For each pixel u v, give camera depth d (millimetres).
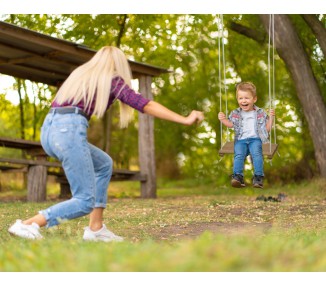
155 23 17906
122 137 23297
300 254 3061
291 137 18141
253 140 7562
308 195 13688
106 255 3184
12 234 5125
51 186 20578
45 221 5148
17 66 13430
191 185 21469
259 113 7621
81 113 5070
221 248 2879
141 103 5023
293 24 15219
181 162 24375
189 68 19578
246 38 18047
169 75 19719
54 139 5023
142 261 2766
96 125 23500
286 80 17891
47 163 12250
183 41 18453
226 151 7688
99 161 5598
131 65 13508
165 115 4949
